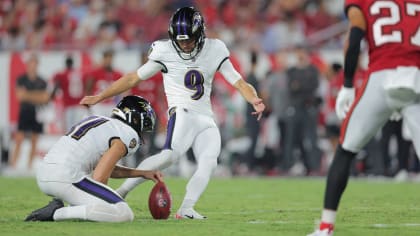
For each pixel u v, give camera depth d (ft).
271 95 167.43
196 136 76.02
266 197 106.83
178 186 127.75
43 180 67.41
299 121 165.27
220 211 84.69
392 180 154.51
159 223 67.46
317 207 90.53
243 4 213.66
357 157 163.94
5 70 177.88
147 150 163.43
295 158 173.17
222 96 171.22
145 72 76.23
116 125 69.26
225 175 172.04
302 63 165.27
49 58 177.17
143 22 210.79
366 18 57.41
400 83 55.16
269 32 203.62
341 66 167.94
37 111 172.04
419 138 56.24
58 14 214.28
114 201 66.44
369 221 73.26
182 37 73.77
